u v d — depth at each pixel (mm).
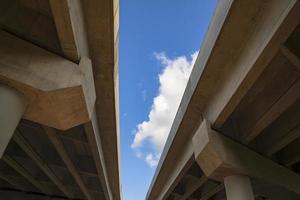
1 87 11391
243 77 13852
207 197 30859
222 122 17297
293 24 10828
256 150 19578
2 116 10914
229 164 17188
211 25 14953
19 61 11836
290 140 17812
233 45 14312
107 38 14852
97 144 23281
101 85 17922
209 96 18031
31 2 12391
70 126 14242
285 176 20234
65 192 38406
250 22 13109
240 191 17469
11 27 12312
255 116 17422
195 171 26766
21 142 23609
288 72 14445
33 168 33250
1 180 39625
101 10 13695
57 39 12844
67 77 12570
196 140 18812
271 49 12062
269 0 11961
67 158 26625
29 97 12180
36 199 40281
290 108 17562
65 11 11016
